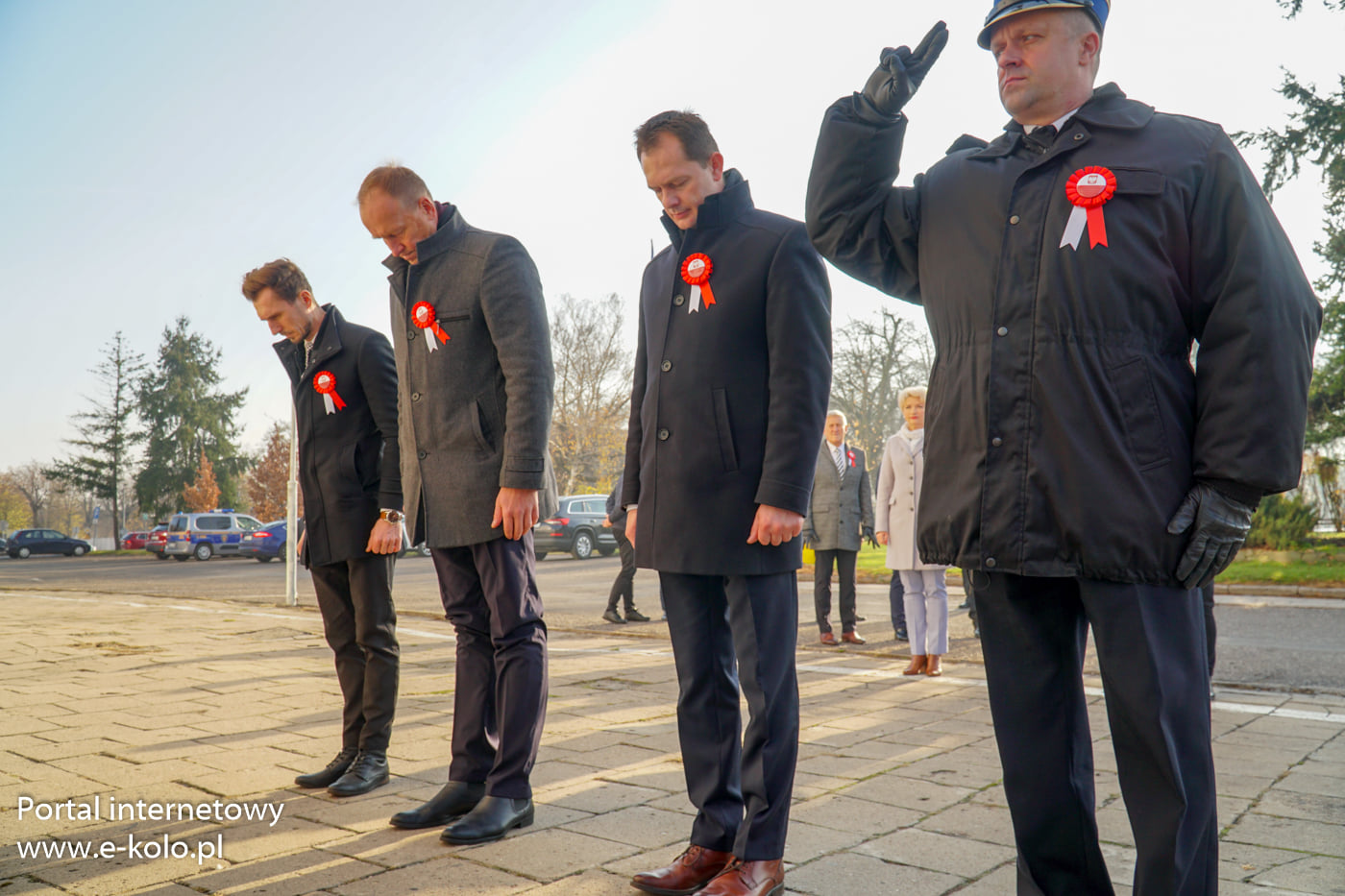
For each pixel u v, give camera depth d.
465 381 3.21
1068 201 1.85
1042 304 1.86
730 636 2.79
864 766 3.86
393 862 2.74
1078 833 1.99
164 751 4.12
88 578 21.27
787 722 2.56
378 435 3.70
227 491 64.50
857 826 3.06
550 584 16.34
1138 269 1.79
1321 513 17.48
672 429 2.71
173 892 2.53
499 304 3.16
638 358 2.99
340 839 2.95
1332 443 18.02
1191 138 1.83
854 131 2.11
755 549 2.60
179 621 9.88
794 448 2.57
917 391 6.48
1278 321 1.70
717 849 2.63
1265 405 1.69
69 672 6.38
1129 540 1.76
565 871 2.67
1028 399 1.87
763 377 2.66
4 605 12.44
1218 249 1.76
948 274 2.01
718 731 2.71
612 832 3.02
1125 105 1.90
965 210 2.01
